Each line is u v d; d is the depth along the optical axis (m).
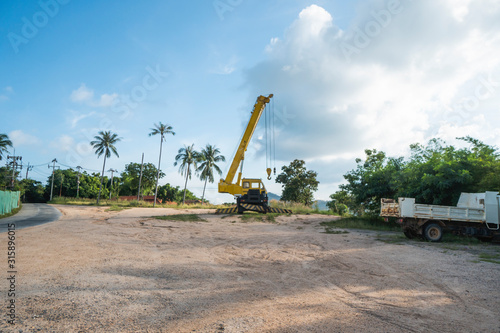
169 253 8.86
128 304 4.29
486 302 4.91
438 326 3.89
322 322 3.89
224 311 4.19
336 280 6.25
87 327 3.44
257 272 6.86
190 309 4.22
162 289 5.15
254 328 3.60
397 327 3.82
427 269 7.29
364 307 4.57
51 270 5.97
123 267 6.61
